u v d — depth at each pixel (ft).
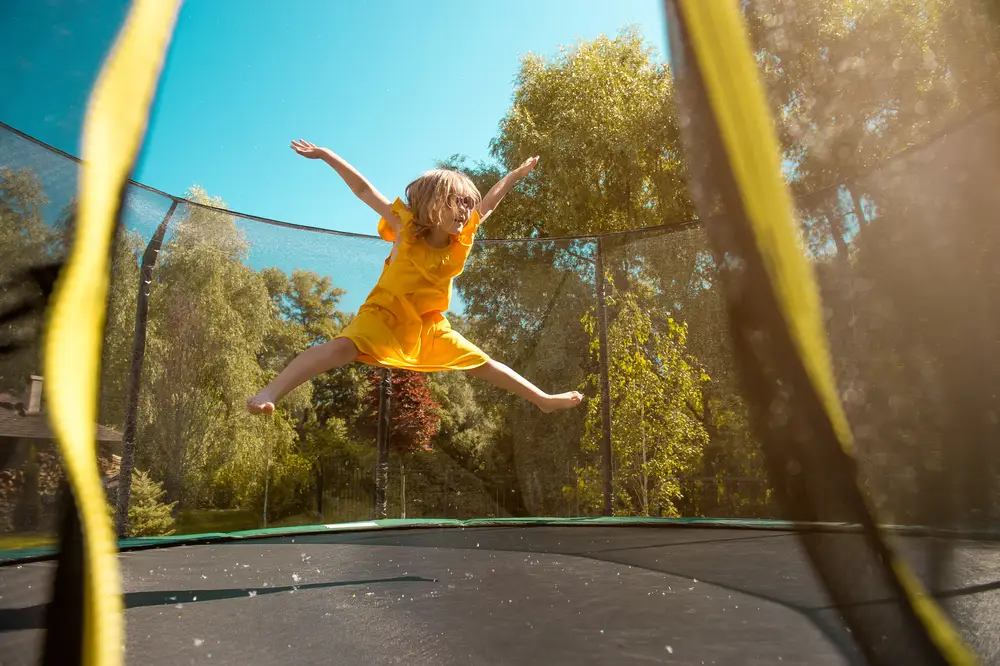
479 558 7.61
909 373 1.37
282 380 5.26
